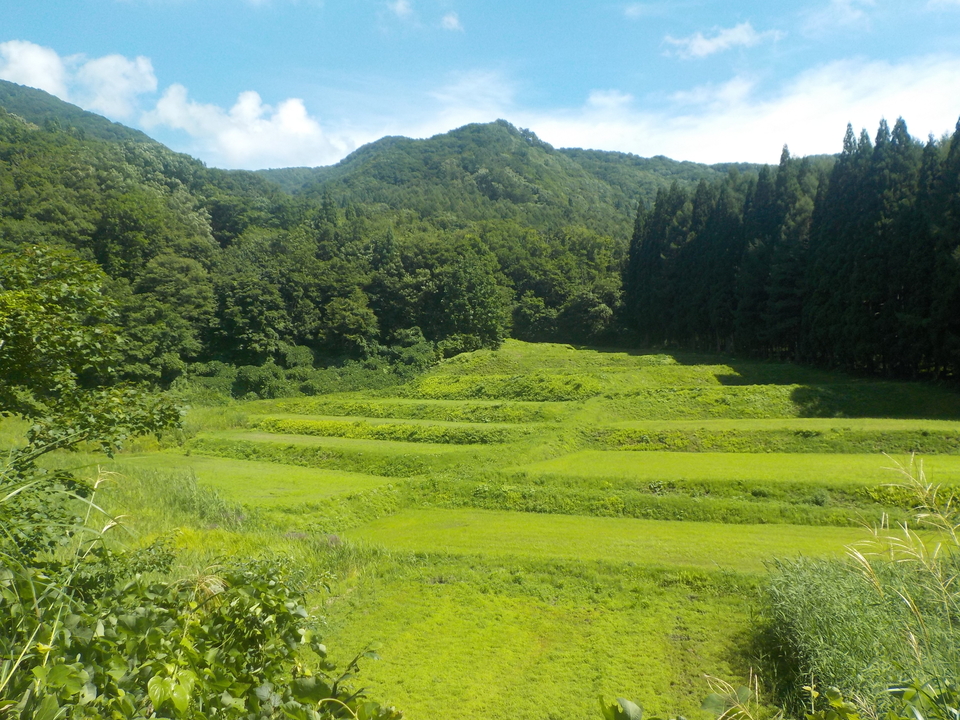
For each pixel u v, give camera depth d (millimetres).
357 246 63312
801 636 9070
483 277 57812
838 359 39312
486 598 13227
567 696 9625
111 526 5211
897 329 35219
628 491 20094
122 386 8570
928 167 34938
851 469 20453
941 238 32469
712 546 15398
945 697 3598
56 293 8297
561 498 20000
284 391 46438
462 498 21125
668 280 57719
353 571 14469
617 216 117500
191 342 48750
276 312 51906
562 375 39875
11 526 5047
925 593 6824
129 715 3035
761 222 49094
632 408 31500
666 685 9820
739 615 11836
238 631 4441
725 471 21141
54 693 2887
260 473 25328
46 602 3730
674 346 61500
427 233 70500
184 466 26500
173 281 51344
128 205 54719
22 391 8281
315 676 4012
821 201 42625
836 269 39500
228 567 5238
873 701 5961
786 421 28109
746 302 48156
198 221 67375
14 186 54281
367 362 52219
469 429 29531
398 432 30734
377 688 9953
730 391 31891
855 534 16016
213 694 3584
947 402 30000
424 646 11266
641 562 14289
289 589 4926
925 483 4660
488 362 50969
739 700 3873
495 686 9961
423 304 59406
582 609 12602
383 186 128625
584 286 69125
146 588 4465
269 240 62344
